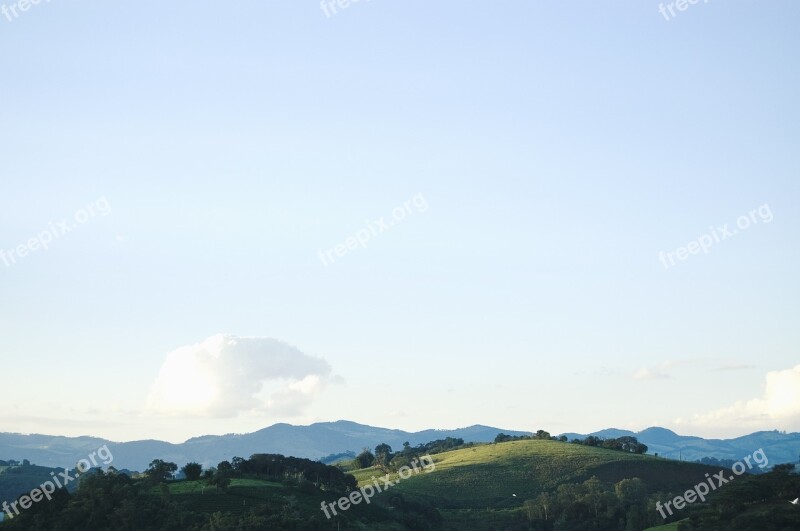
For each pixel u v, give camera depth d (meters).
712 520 183.62
